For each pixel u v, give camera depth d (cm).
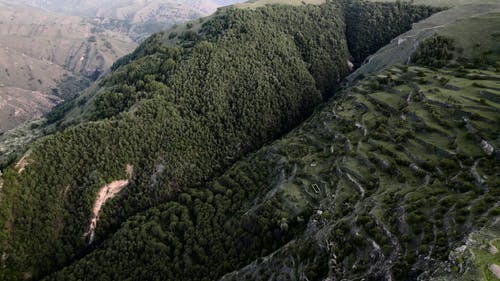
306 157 9781
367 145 8431
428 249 4419
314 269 5609
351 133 9525
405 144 7700
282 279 6131
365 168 7744
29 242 10006
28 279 9644
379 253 5006
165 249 8888
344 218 6300
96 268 9044
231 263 7806
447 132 7381
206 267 8156
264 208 8406
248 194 10019
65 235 10612
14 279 9444
